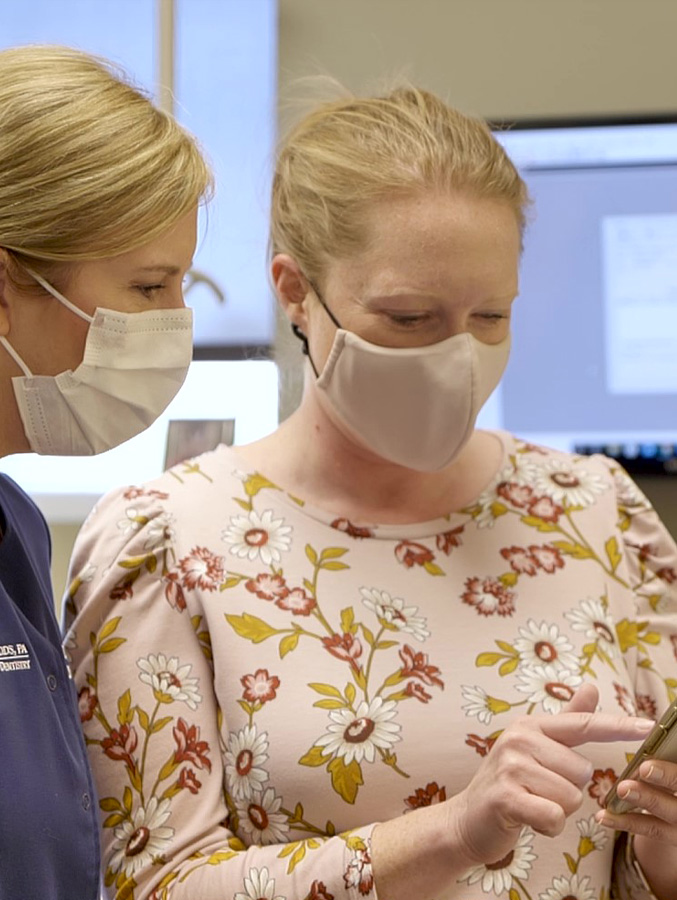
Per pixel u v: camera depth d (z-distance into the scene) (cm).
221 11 283
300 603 134
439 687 130
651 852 128
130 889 126
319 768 125
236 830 129
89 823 113
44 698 113
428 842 115
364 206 130
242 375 272
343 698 128
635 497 150
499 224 129
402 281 126
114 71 119
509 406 247
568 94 249
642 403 244
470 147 133
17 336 112
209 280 239
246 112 281
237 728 129
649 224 244
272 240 148
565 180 246
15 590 122
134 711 131
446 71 251
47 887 105
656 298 244
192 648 134
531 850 127
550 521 145
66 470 275
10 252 108
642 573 146
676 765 110
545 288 246
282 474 146
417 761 126
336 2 253
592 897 128
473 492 146
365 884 116
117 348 114
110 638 134
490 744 128
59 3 298
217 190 136
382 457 138
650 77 247
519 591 138
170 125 116
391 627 133
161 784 128
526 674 132
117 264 112
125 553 138
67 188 107
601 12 248
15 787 105
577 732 113
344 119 142
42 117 108
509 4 250
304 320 143
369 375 130
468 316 129
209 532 139
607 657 135
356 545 139
